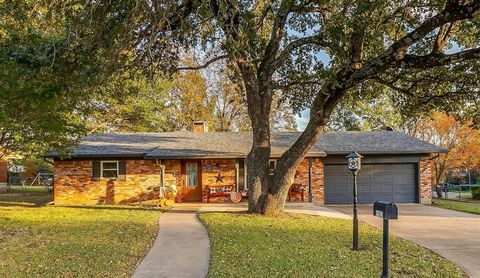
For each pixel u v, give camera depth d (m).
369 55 12.52
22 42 9.12
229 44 9.51
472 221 13.03
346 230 10.84
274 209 13.40
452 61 9.76
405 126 30.64
